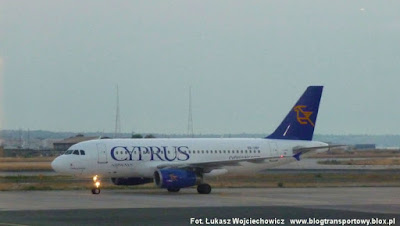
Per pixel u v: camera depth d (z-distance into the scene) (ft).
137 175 655.35
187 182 623.36
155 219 393.70
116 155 641.81
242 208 463.01
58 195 599.98
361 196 581.53
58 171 632.79
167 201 528.63
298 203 506.48
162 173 621.72
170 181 619.26
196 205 489.26
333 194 609.01
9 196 583.17
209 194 617.62
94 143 643.04
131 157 645.92
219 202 517.55
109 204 498.69
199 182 628.69
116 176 648.79
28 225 361.92
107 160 638.94
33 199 546.67
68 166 630.33
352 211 441.27
